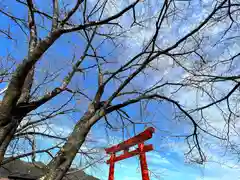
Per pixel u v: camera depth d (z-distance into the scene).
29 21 4.46
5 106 3.18
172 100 4.46
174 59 4.67
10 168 8.48
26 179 7.17
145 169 10.11
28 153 6.66
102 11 4.78
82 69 4.94
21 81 3.26
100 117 3.49
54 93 3.91
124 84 3.86
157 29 4.14
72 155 3.14
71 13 3.94
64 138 7.35
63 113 6.83
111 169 13.62
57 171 3.01
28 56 3.33
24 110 3.50
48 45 3.49
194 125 4.73
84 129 3.35
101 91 3.94
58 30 3.66
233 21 4.69
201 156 4.88
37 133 7.18
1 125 3.16
